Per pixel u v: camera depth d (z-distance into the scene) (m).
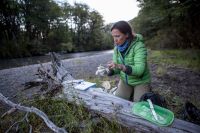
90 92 2.85
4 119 2.97
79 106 2.67
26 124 2.75
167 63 11.12
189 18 11.91
